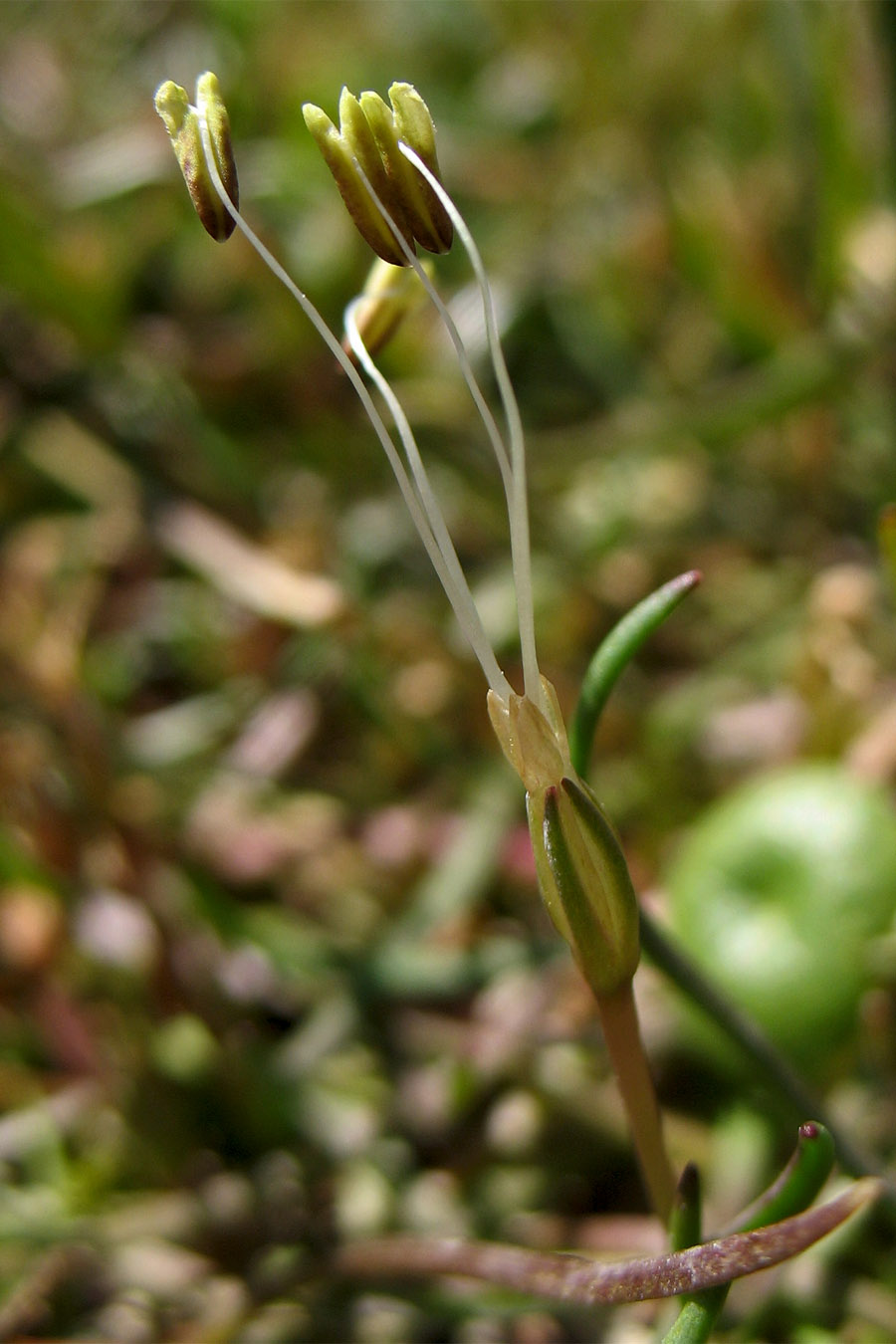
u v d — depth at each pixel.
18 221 0.11
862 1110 0.08
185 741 0.10
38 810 0.08
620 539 0.11
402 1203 0.08
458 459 0.11
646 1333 0.07
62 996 0.08
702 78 0.13
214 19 0.14
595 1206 0.08
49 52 0.14
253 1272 0.07
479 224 0.13
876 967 0.07
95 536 0.11
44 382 0.11
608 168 0.13
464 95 0.14
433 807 0.09
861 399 0.11
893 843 0.07
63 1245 0.08
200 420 0.11
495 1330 0.07
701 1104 0.08
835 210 0.11
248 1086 0.08
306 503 0.11
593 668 0.06
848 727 0.09
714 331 0.12
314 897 0.09
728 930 0.07
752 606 0.11
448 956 0.08
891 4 0.11
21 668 0.08
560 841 0.06
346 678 0.10
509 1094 0.08
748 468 0.11
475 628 0.06
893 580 0.07
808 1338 0.07
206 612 0.10
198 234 0.12
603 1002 0.06
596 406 0.12
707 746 0.10
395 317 0.06
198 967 0.08
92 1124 0.08
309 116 0.06
